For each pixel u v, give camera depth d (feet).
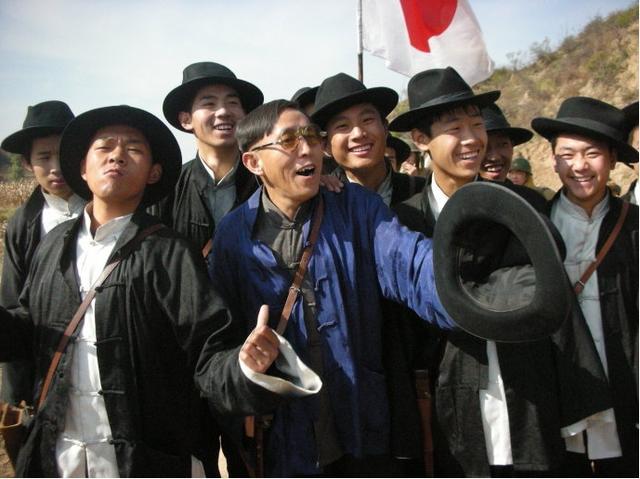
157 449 7.43
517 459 8.09
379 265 8.18
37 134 10.74
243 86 11.38
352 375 7.91
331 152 10.31
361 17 19.69
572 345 8.26
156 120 7.86
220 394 6.65
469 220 6.55
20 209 11.22
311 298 8.02
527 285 6.52
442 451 8.45
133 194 7.82
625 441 8.68
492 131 13.37
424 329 8.75
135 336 7.35
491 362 8.29
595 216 9.23
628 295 8.88
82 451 7.40
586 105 9.30
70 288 7.59
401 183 11.36
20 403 9.41
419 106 9.16
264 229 8.43
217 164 11.23
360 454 7.89
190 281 7.39
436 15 20.12
